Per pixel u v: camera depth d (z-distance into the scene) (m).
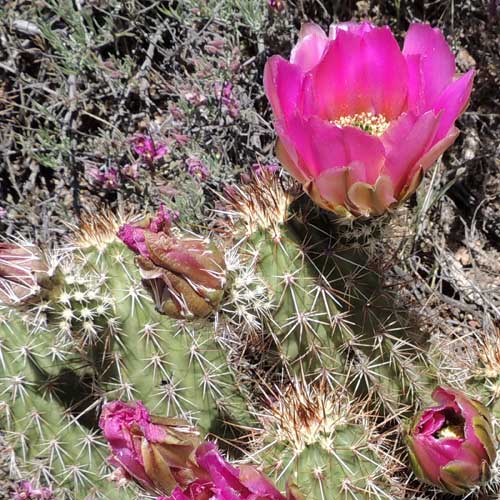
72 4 0.59
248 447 0.45
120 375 0.42
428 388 0.43
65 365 0.42
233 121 0.55
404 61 0.38
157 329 0.42
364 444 0.39
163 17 0.60
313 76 0.38
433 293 0.53
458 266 0.55
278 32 0.57
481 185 0.57
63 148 0.56
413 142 0.35
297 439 0.38
